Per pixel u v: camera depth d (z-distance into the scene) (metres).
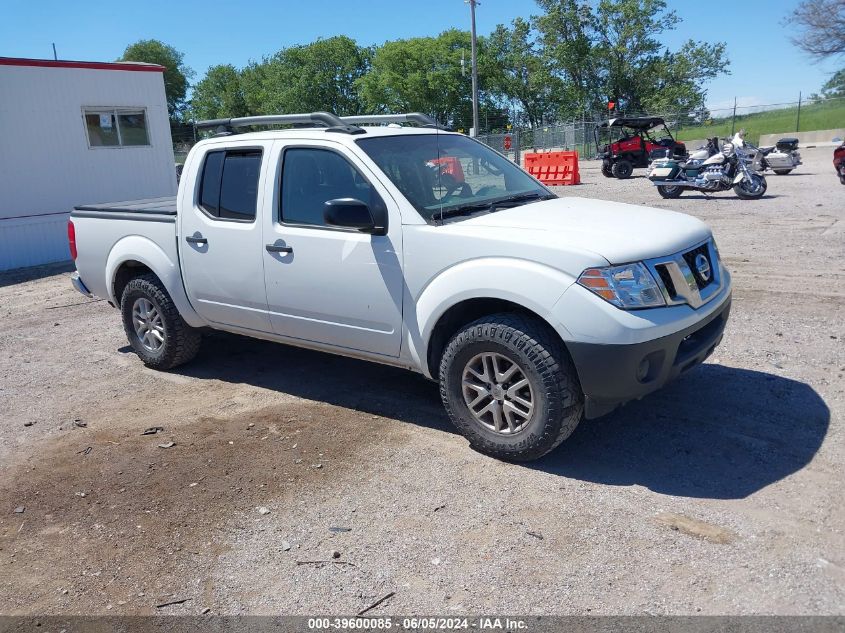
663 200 16.00
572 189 21.12
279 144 4.90
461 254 4.05
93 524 3.77
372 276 4.41
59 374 6.36
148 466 4.38
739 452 4.05
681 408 4.66
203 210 5.34
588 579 3.04
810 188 16.42
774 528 3.30
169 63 81.62
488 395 4.09
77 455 4.61
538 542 3.33
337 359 6.22
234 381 5.84
